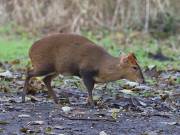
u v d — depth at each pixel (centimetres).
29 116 1122
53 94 1268
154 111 1220
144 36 2522
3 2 2681
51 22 2619
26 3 2661
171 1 2686
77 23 2597
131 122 1112
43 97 1318
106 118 1123
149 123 1112
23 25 2636
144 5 2634
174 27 2634
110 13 2644
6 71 1647
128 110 1212
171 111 1238
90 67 1238
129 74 1247
